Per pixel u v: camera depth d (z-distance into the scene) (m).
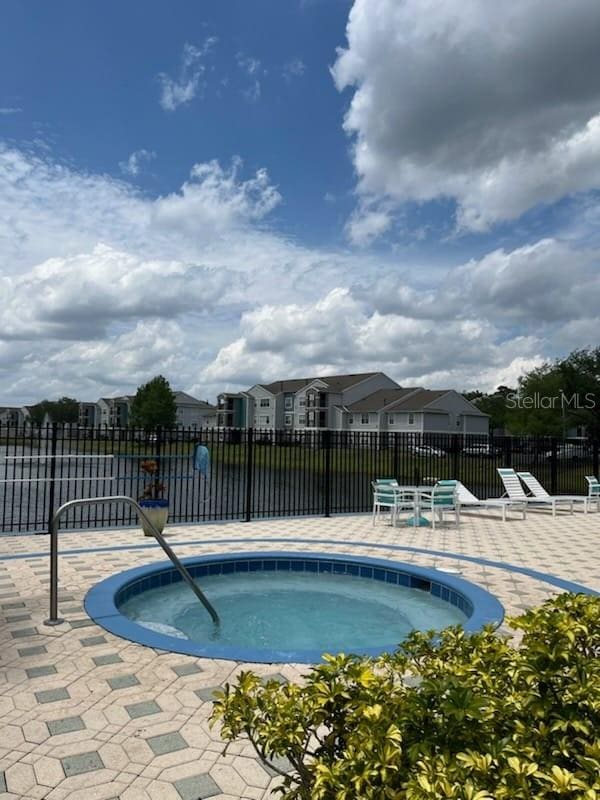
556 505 15.34
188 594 7.27
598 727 1.76
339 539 9.84
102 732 3.32
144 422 55.53
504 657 2.27
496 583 6.92
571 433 55.34
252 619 6.42
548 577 7.21
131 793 2.74
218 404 81.69
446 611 6.71
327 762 1.79
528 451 17.08
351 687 1.94
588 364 51.88
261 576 8.12
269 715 1.89
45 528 10.41
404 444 15.42
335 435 13.84
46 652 4.50
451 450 15.47
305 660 4.38
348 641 5.81
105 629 5.00
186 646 4.63
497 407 76.88
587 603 2.49
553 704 1.84
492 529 11.27
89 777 2.86
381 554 8.57
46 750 3.11
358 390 66.69
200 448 11.28
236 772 2.93
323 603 7.02
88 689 3.87
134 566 7.34
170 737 3.27
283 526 11.23
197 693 3.83
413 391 61.97
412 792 1.44
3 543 8.84
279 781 2.84
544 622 2.17
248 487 11.94
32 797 2.69
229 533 10.30
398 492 11.97
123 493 19.86
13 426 9.98
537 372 51.81
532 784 1.53
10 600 5.81
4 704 3.65
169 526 10.94
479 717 1.68
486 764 1.53
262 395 75.56
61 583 6.46
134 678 4.05
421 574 7.32
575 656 2.00
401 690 1.95
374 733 1.67
